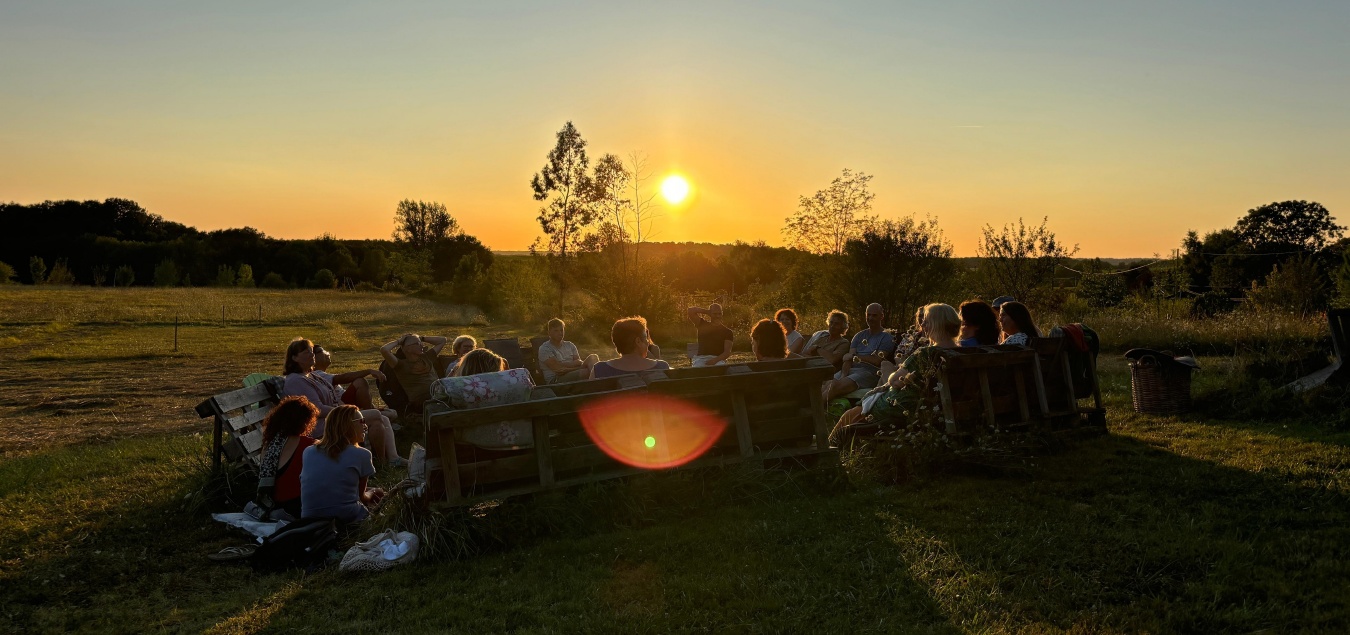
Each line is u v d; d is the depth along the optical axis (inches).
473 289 1925.4
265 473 249.4
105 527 244.4
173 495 274.7
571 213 1193.4
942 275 864.9
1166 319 808.9
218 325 1309.1
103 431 430.0
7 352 868.0
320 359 365.7
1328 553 172.4
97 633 174.9
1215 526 194.9
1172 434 300.0
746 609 165.0
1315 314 757.9
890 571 179.8
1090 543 187.5
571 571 191.6
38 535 237.9
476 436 221.9
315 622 173.6
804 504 230.1
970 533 199.2
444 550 207.6
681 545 204.2
